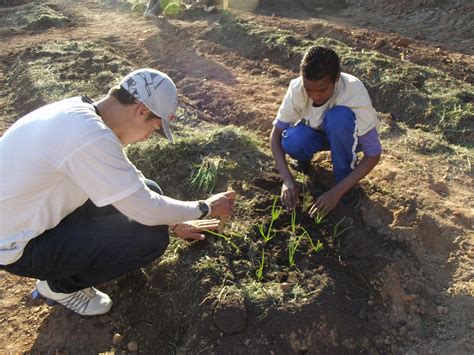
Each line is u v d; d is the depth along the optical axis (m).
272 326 2.46
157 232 2.48
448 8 8.52
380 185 3.41
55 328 2.81
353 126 2.84
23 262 2.36
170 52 6.79
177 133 4.00
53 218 2.28
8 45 7.62
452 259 2.88
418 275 2.80
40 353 2.70
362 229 3.03
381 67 5.29
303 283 2.65
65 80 5.67
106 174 2.05
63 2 11.14
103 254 2.41
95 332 2.73
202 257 2.80
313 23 7.33
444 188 3.44
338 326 2.48
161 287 2.76
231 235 2.92
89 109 2.12
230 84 5.50
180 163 3.56
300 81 2.96
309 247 2.87
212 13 8.46
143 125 2.25
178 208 2.32
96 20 9.01
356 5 9.94
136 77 2.18
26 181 2.10
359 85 2.85
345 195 3.20
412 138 4.07
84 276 2.55
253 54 6.29
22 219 2.22
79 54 6.47
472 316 2.57
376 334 2.53
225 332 2.46
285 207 3.11
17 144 2.12
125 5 9.87
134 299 2.78
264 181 3.37
